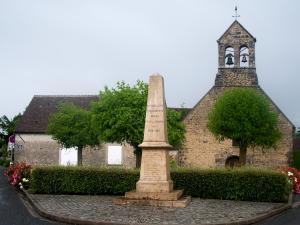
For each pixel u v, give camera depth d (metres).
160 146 15.95
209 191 18.38
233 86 36.28
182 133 31.09
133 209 14.22
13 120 64.50
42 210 13.79
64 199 17.27
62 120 34.31
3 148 61.84
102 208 14.42
